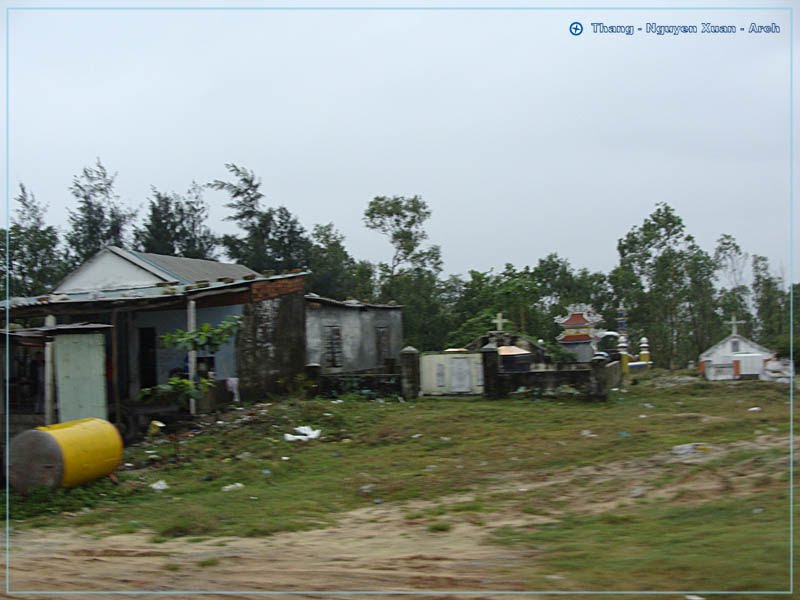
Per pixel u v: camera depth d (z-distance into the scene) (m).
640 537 7.57
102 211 36.94
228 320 18.11
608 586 6.15
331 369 24.39
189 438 15.32
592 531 8.01
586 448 12.66
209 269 24.28
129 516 10.12
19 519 10.23
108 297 18.92
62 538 9.10
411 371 19.92
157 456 13.86
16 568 7.68
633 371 29.06
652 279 35.94
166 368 19.75
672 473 10.31
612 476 10.60
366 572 7.07
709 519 7.98
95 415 14.93
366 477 11.76
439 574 6.88
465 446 13.77
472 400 19.61
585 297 41.28
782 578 5.91
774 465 9.95
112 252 21.73
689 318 35.72
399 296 37.16
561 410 17.44
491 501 9.89
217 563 7.61
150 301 17.19
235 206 40.28
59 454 10.84
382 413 17.45
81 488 11.27
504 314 31.17
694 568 6.33
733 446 11.82
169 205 40.22
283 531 8.99
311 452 14.06
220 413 17.30
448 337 34.50
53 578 7.28
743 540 6.96
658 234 36.28
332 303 24.47
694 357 35.88
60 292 21.59
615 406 18.11
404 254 37.38
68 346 15.08
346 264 41.88
